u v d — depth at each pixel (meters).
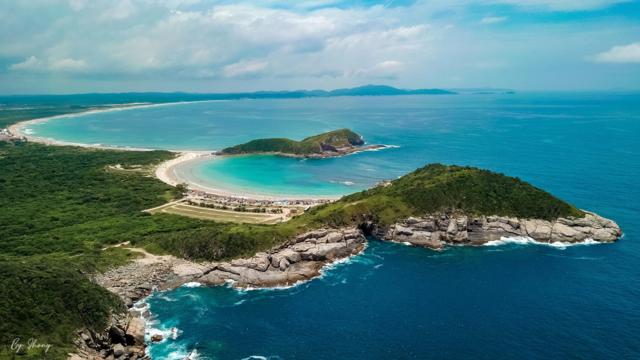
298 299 145.88
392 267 167.75
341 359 113.62
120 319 127.19
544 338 119.56
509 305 137.00
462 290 147.75
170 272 160.88
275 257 165.00
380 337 122.44
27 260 151.75
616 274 155.75
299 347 119.25
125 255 165.62
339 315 134.62
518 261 169.25
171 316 137.25
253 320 133.62
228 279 159.88
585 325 125.00
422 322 129.25
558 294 142.62
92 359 112.44
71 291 126.00
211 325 131.62
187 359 115.56
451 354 114.25
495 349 115.62
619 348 114.56
